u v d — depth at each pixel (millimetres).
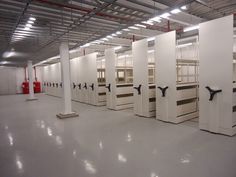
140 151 2957
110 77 6754
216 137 3480
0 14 3465
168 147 3072
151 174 2260
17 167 2557
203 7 4227
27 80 16562
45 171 2424
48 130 4332
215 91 3557
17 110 7309
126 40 7512
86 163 2613
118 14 3938
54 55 8688
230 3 4016
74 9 3365
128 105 7059
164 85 4703
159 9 3615
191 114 5020
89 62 7848
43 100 10430
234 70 5793
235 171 2252
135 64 5547
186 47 7828
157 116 5020
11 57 9211
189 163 2496
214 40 3592
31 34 4816
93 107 7398
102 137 3707
